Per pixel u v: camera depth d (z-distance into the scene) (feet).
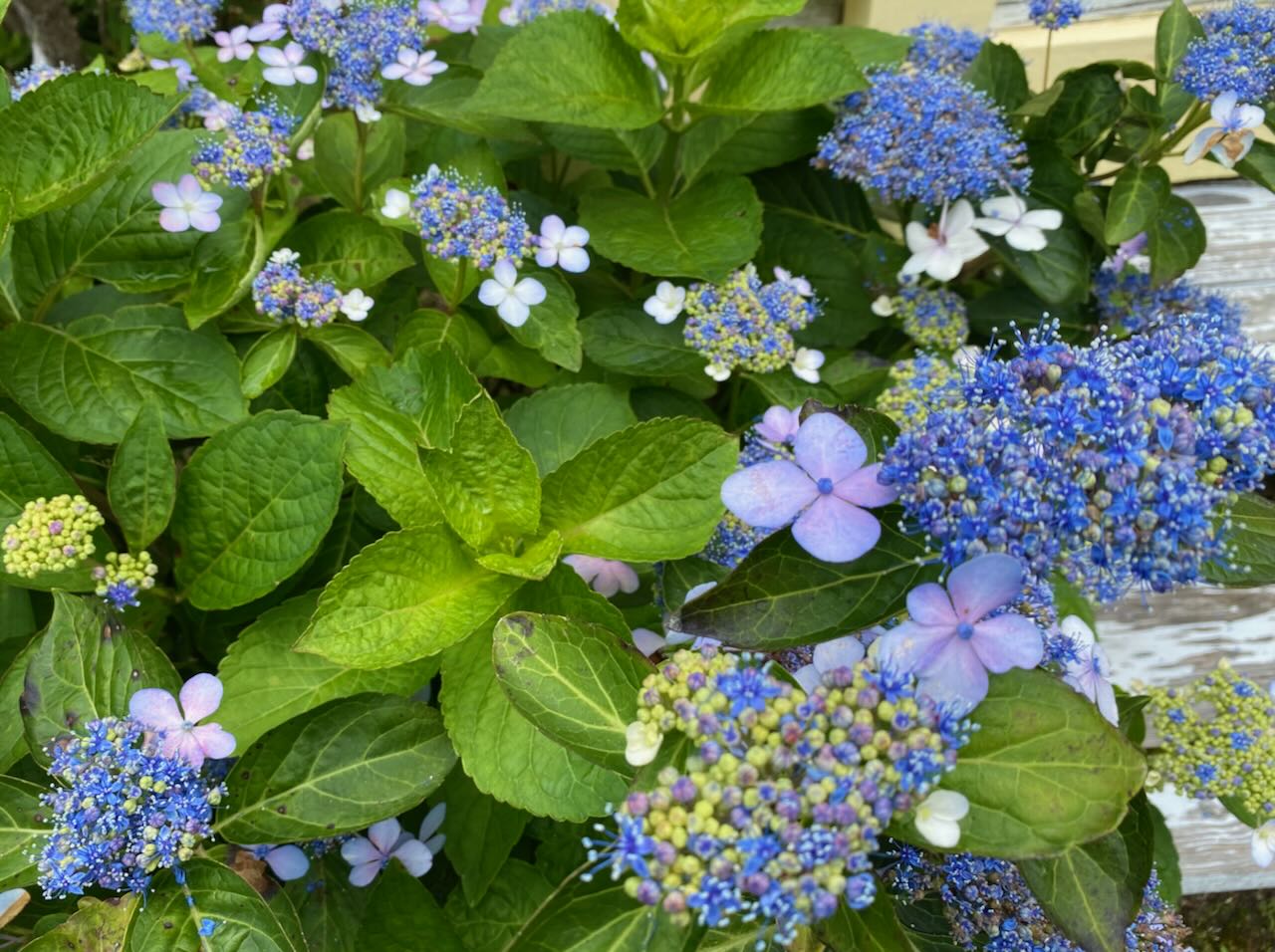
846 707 0.84
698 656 0.92
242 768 1.15
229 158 1.33
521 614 1.01
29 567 1.17
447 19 1.59
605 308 1.62
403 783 1.15
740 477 0.95
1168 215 1.57
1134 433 0.85
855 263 1.74
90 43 2.39
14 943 1.23
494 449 1.12
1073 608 1.58
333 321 1.48
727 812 0.82
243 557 1.27
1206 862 1.86
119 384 1.34
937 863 1.12
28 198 1.26
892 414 1.53
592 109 1.51
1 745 1.17
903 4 2.01
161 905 1.03
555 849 1.35
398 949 1.19
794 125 1.72
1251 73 1.39
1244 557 1.01
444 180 1.36
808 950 0.98
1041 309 1.71
